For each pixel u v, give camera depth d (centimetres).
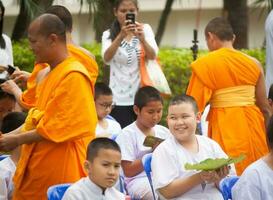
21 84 841
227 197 713
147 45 1002
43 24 704
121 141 828
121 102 1020
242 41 1567
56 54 710
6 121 845
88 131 705
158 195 719
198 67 890
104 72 1333
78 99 701
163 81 1009
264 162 654
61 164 719
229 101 897
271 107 901
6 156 820
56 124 701
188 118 714
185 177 702
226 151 895
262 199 648
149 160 745
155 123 830
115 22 1033
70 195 673
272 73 1002
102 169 673
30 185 730
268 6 1478
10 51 1058
